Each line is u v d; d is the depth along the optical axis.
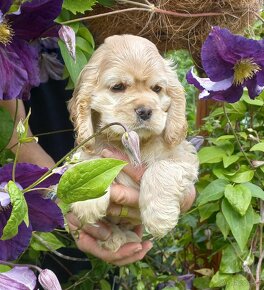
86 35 0.66
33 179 0.39
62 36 0.47
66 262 0.95
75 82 0.65
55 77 0.75
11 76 0.43
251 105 0.85
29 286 0.37
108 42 0.67
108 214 0.69
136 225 0.72
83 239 0.69
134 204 0.68
